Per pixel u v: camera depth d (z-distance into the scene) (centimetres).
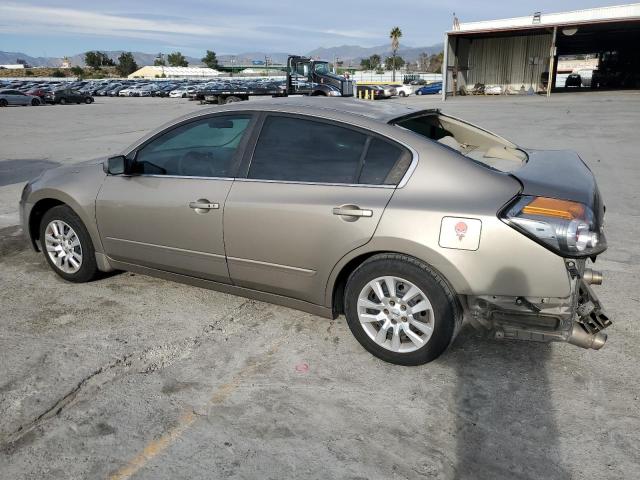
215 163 373
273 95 3011
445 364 328
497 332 296
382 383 309
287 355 341
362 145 326
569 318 284
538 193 285
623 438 261
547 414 280
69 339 362
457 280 292
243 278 366
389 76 7900
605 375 313
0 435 267
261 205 343
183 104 3688
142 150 408
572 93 3428
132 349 349
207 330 375
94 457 252
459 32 3469
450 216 290
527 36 3709
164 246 393
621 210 671
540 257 279
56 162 1164
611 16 3219
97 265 441
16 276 477
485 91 3894
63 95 4075
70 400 295
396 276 309
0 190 863
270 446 259
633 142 1245
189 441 263
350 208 313
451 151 312
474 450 255
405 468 245
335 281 333
